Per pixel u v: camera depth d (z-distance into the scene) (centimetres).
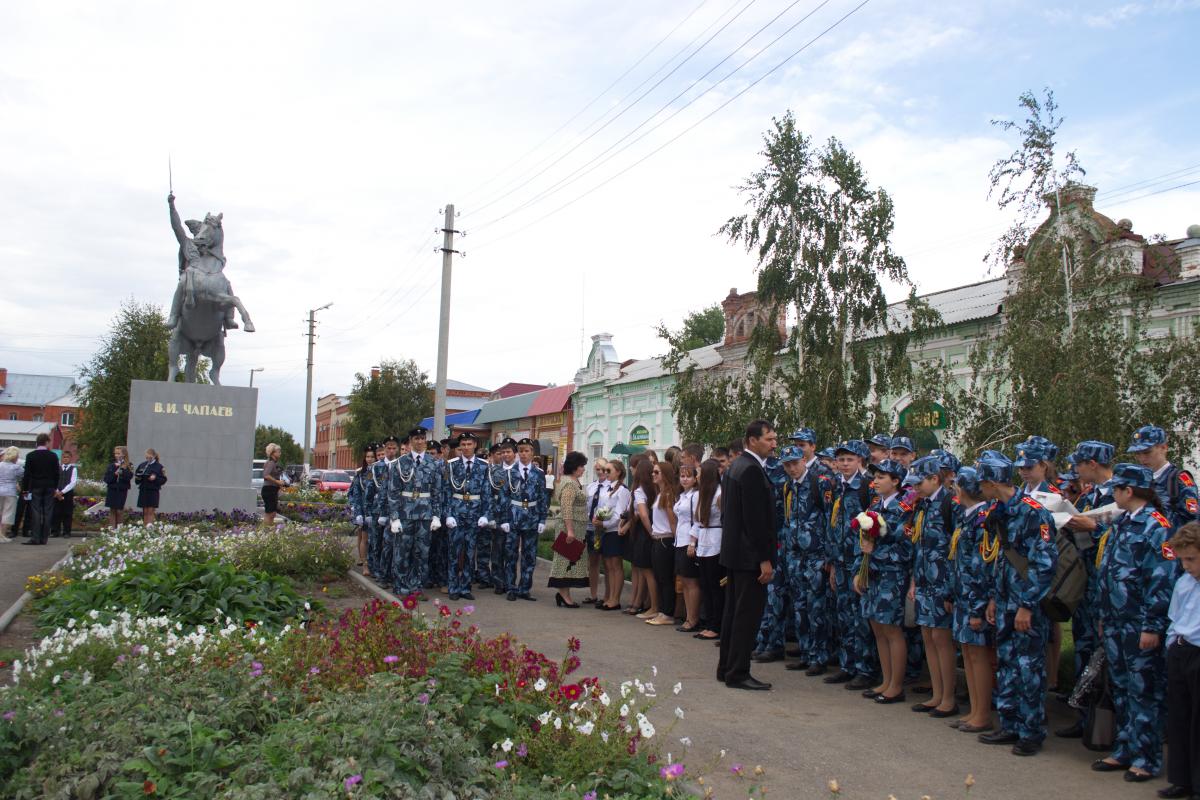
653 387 3716
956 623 637
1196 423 1092
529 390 7200
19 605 903
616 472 1159
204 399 1889
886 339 1581
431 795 395
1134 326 1162
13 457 1638
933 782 530
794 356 1600
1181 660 501
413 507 1170
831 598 831
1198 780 490
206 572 895
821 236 1550
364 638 589
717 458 992
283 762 413
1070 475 786
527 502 1196
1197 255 1669
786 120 1581
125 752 412
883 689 728
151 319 4222
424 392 5759
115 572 944
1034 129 1234
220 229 2025
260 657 588
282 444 9538
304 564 1241
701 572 975
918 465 685
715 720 649
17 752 423
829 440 1452
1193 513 625
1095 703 594
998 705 610
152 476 1678
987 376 1260
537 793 409
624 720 504
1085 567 640
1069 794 514
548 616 1070
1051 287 1178
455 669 536
